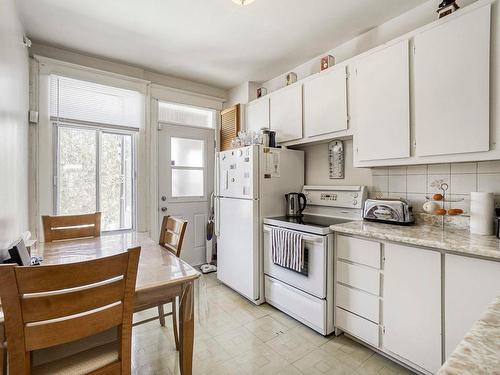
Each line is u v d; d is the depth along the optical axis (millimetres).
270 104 3025
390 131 1899
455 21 1577
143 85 3170
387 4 2018
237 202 2752
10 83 1731
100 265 979
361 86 2084
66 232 2059
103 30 2355
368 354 1819
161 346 1911
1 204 1487
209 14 2129
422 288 1528
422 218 2016
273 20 2219
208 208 3777
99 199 2992
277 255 2340
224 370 1661
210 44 2607
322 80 2424
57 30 2350
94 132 2955
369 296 1785
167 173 3422
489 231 1580
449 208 1907
